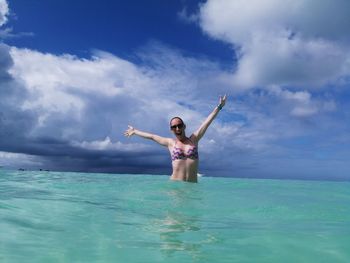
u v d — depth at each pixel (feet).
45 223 4.72
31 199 6.64
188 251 3.66
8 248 3.62
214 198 7.38
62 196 7.17
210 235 4.30
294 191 9.68
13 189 8.28
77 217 5.14
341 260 3.45
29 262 3.24
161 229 4.55
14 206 5.83
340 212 6.04
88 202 6.47
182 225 4.80
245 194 8.40
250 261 3.39
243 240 4.10
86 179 11.89
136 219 5.11
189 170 10.53
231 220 5.23
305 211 6.09
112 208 5.92
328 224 5.04
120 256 3.45
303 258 3.50
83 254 3.49
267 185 11.44
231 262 3.35
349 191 9.97
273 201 7.27
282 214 5.78
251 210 6.07
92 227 4.56
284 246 3.89
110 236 4.16
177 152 10.52
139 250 3.66
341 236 4.33
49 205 6.04
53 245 3.76
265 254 3.61
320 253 3.65
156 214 5.51
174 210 5.88
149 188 8.79
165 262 3.32
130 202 6.55
